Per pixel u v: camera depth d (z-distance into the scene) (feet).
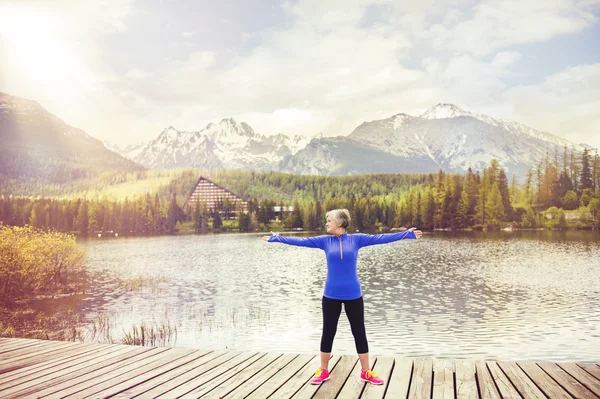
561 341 40.78
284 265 120.47
